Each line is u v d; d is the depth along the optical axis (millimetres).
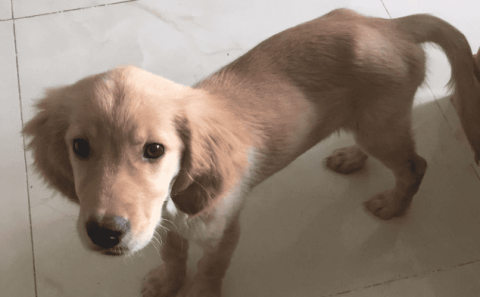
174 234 600
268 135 561
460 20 871
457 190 740
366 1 892
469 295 667
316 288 679
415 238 709
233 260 697
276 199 742
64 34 855
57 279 678
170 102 470
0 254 690
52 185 530
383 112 595
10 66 827
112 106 443
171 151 466
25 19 864
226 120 520
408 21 591
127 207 438
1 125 780
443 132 782
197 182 511
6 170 747
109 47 847
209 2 893
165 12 880
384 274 686
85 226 436
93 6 879
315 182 754
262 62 571
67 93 480
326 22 586
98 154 450
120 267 689
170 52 846
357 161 748
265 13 890
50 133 492
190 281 683
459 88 602
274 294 677
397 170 663
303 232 719
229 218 566
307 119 580
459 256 693
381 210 720
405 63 577
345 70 571
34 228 709
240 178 547
